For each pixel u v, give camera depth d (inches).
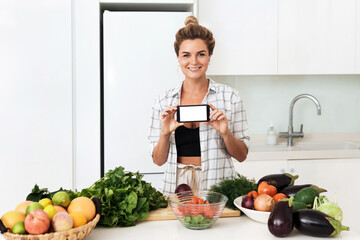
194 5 106.6
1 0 101.4
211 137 72.0
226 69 122.6
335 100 140.6
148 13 104.7
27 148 103.8
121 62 104.5
